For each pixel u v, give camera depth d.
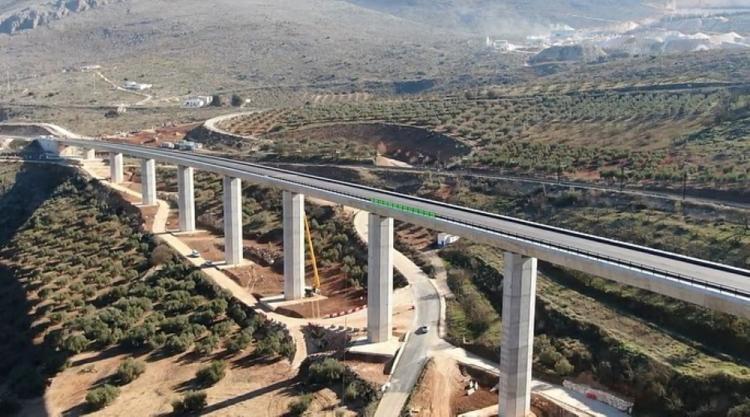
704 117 130.62
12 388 72.69
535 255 59.53
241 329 83.88
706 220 87.38
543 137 139.12
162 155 125.94
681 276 50.97
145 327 81.38
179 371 73.56
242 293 93.75
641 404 63.06
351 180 133.75
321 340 79.44
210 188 139.88
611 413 62.47
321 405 65.12
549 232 66.19
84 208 134.62
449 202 114.94
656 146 120.50
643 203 95.50
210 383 70.56
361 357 73.88
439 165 135.00
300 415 63.47
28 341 84.06
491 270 91.00
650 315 72.88
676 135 123.94
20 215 139.25
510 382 62.78
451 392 67.94
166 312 88.06
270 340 78.25
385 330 77.31
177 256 106.69
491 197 112.25
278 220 120.56
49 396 69.94
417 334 78.50
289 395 67.62
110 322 84.25
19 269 108.56
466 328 79.50
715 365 63.28
